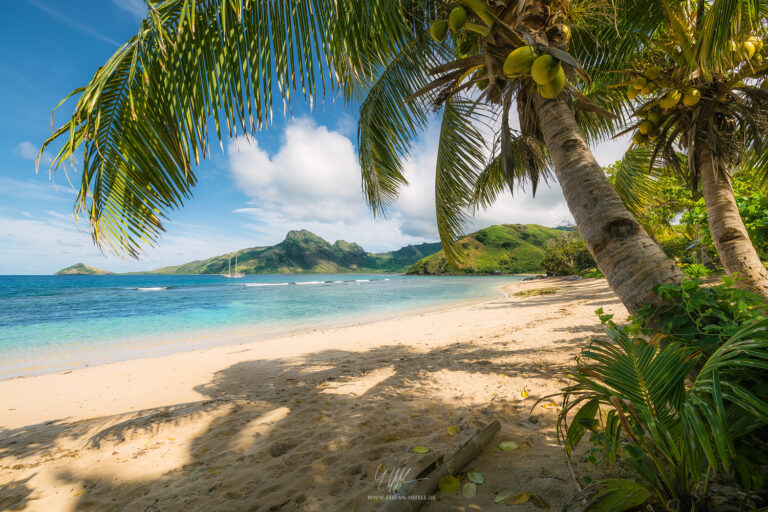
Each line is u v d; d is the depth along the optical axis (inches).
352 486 75.0
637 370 51.6
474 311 561.3
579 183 91.0
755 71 108.8
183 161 74.2
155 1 69.0
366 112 181.9
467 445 77.7
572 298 588.1
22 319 643.5
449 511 60.8
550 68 79.3
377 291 1487.5
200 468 90.1
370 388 155.3
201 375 223.6
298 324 555.5
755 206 183.8
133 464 94.8
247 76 73.9
